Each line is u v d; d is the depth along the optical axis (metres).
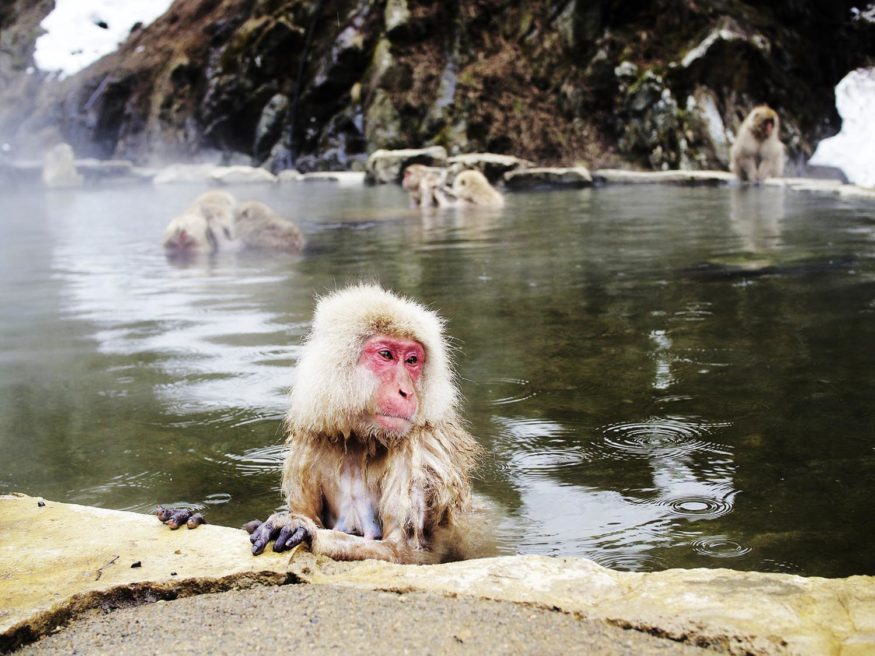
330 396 1.10
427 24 7.42
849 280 2.57
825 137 6.95
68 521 1.10
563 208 4.82
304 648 0.79
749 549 1.09
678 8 6.82
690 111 6.45
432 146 7.17
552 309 2.35
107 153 8.91
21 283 3.04
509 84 7.15
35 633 0.87
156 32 9.30
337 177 7.12
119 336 2.23
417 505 1.10
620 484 1.29
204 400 1.72
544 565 0.95
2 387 1.84
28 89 9.57
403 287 2.71
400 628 0.82
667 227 3.87
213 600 0.90
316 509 1.15
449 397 1.16
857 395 1.61
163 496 1.31
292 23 7.85
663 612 0.83
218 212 3.78
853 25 7.32
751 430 1.48
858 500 1.21
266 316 2.39
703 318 2.20
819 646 0.76
